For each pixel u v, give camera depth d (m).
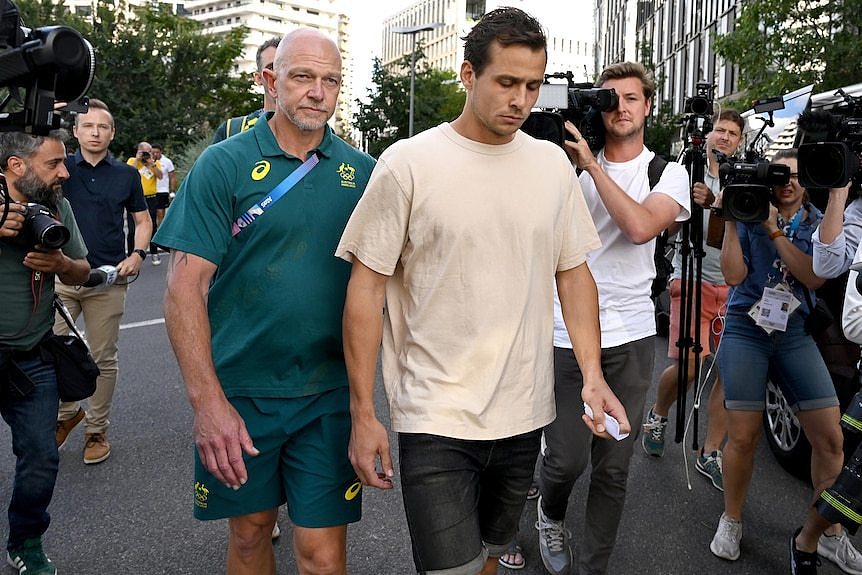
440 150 2.22
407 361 2.31
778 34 12.96
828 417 3.42
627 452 3.10
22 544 3.25
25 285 3.14
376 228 2.23
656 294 3.85
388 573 3.40
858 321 2.73
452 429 2.22
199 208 2.35
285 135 2.48
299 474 2.48
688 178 3.32
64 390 3.21
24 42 2.25
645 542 3.70
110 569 3.41
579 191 2.47
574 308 2.48
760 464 4.71
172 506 4.03
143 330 8.29
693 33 33.03
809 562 3.23
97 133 4.66
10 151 3.15
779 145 6.07
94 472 4.47
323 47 2.43
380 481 2.28
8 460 4.64
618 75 3.35
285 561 3.51
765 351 3.48
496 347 2.24
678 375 3.91
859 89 5.40
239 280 2.45
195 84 37.41
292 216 2.43
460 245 2.21
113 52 34.41
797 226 3.58
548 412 2.40
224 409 2.27
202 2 161.88
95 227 4.70
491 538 2.53
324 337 2.48
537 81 2.12
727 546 3.52
